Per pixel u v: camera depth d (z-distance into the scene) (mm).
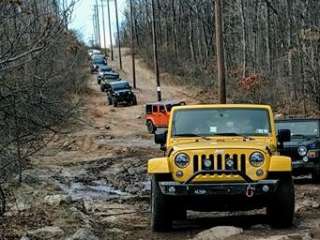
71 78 15180
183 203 12203
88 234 12039
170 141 13250
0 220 13672
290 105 49500
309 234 11641
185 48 105625
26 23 9086
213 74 77812
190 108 13664
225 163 11898
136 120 56094
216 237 11648
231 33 81812
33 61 9789
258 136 13250
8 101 10031
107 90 69750
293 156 20516
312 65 45594
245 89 56125
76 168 29766
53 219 14375
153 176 12406
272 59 66688
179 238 11984
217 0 32250
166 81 88438
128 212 16359
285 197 12117
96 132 46469
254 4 77125
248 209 12438
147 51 113812
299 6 59688
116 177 26219
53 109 11836
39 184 22328
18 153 12922
